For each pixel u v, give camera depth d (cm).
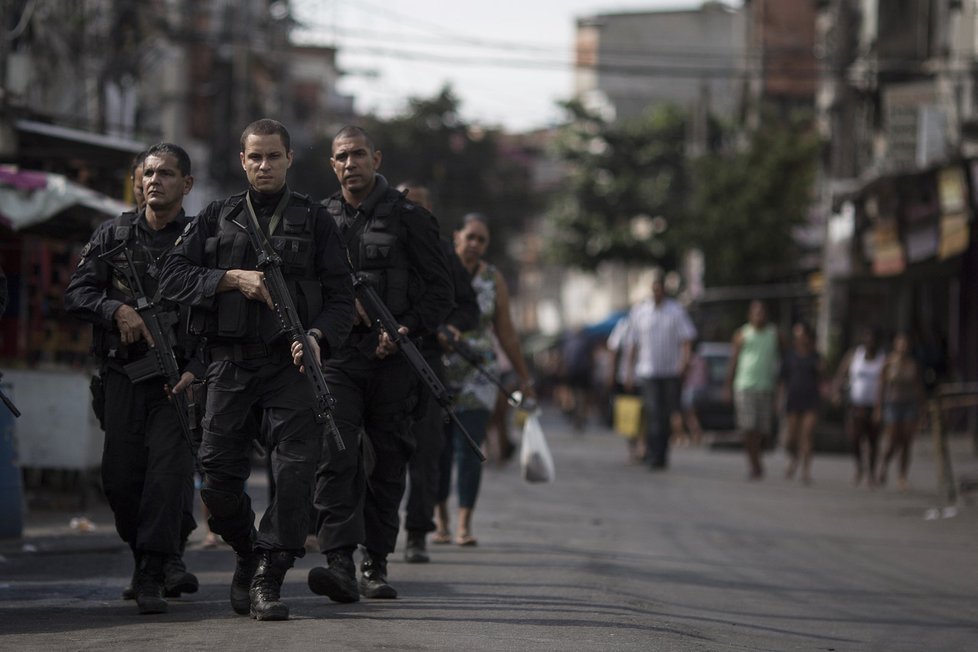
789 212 9112
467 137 13450
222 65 8925
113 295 1653
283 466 1485
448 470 2355
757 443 4372
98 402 1659
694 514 3195
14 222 2816
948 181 4941
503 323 2361
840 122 6312
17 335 3212
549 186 16238
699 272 10600
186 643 1334
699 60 17350
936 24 7212
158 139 6806
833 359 6275
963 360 6575
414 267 1736
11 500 2466
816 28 11219
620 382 5091
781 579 2177
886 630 1753
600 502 3388
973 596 2100
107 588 1839
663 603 1792
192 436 1538
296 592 1767
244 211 1502
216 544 2309
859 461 4312
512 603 1664
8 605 1667
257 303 1477
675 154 12650
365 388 1688
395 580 1870
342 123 13362
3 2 4169
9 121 3525
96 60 5947
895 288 7638
